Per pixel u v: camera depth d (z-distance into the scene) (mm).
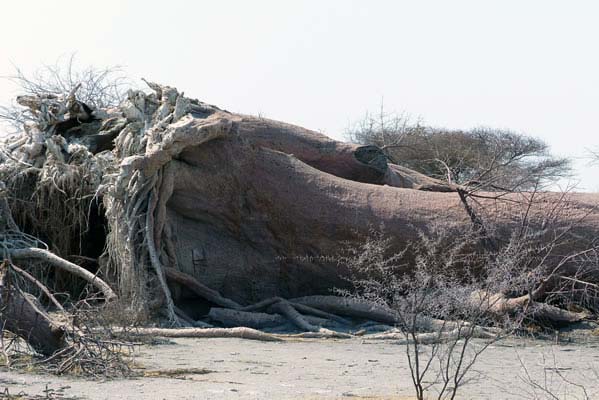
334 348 18656
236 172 23625
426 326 18812
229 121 23438
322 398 11414
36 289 23203
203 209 23922
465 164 41812
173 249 23391
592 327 21688
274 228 23906
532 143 43375
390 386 12812
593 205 23297
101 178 24031
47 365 13375
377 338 20344
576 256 22516
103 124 25953
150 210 22562
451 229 22906
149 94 24844
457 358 16000
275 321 22938
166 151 22469
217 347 18172
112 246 22500
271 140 26469
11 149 25672
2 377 12477
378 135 43750
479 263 22594
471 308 14227
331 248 23688
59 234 24844
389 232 23297
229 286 24328
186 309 23859
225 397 11273
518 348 18469
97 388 11836
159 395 11289
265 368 14875
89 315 14602
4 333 15547
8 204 24625
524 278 16078
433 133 43656
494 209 23172
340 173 27359
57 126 26047
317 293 24281
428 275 15242
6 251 22844
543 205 23297
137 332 18156
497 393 12391
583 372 14992
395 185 27984
